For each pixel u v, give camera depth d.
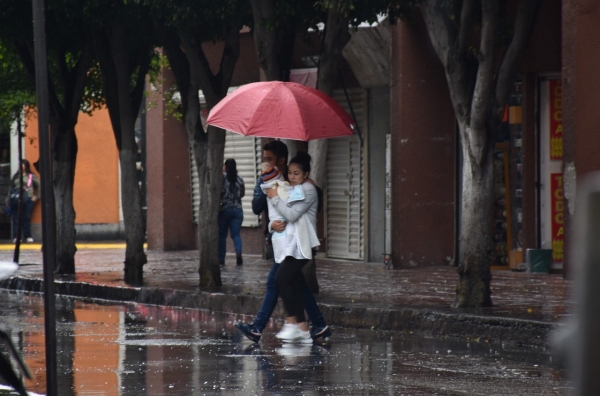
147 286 30.80
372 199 40.38
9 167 63.97
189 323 24.36
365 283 30.64
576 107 27.98
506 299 24.95
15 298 32.09
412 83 36.06
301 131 20.23
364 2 25.20
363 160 40.69
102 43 33.66
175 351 19.06
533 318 20.36
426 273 34.41
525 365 17.11
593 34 27.58
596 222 3.08
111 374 16.16
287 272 20.12
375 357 18.20
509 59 22.30
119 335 21.77
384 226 39.94
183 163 50.91
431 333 21.81
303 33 28.56
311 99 20.89
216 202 30.28
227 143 48.56
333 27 25.98
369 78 39.62
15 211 60.62
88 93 42.28
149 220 51.53
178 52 30.39
